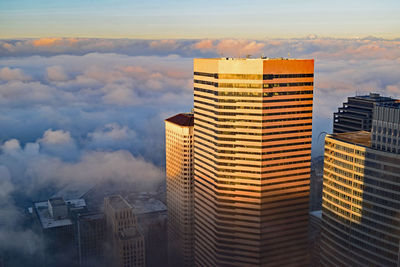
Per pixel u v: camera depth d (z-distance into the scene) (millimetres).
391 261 188625
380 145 189250
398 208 181875
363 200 198625
